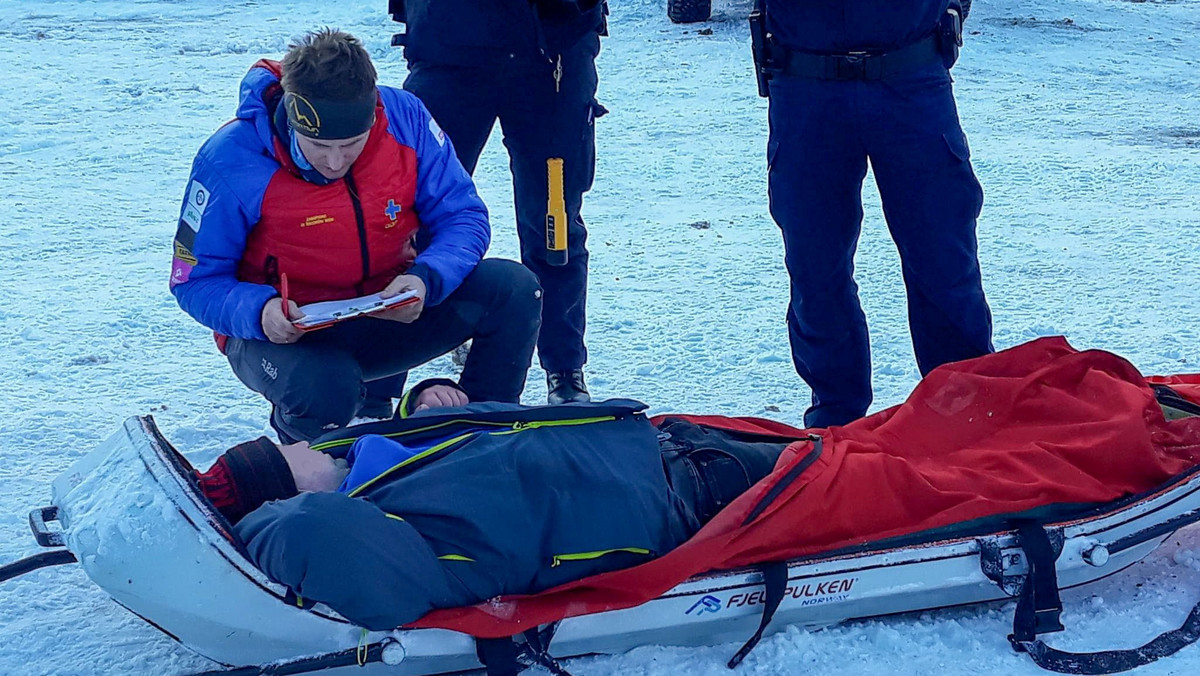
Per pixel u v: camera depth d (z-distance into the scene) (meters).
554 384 4.23
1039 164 8.12
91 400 4.18
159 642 2.72
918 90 3.44
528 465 2.57
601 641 2.57
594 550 2.54
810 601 2.67
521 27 3.78
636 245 6.34
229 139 3.01
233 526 2.41
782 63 3.51
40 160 7.75
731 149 8.57
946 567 2.72
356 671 2.45
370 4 13.47
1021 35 13.30
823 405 3.87
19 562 2.51
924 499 2.81
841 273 3.72
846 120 3.47
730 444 2.92
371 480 2.56
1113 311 5.20
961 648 2.70
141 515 2.35
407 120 3.20
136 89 9.71
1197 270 5.80
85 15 13.23
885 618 2.80
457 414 2.76
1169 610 2.84
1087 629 2.77
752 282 5.70
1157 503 2.85
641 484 2.65
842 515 2.74
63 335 4.80
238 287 3.04
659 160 8.25
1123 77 11.45
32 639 2.73
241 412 4.11
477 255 3.29
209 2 13.95
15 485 3.51
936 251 3.57
